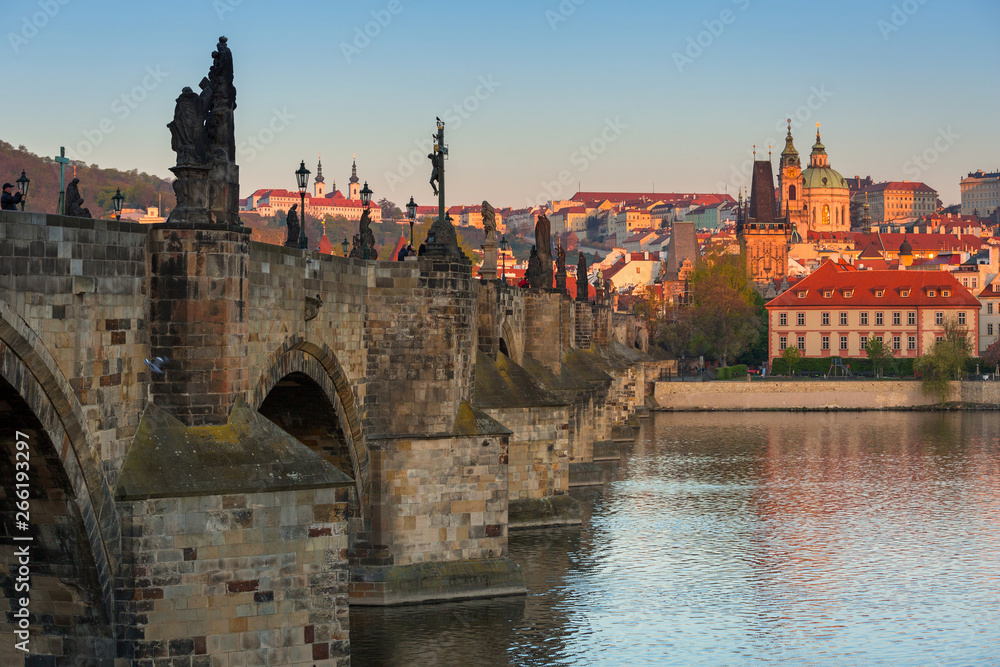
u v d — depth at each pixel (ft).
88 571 128.47
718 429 616.80
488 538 225.97
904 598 243.19
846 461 472.03
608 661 196.54
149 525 130.41
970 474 432.25
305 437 205.67
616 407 560.20
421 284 218.79
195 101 139.44
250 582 134.51
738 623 221.87
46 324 119.34
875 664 199.00
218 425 138.62
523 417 307.37
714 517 336.70
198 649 132.67
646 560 274.77
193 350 138.10
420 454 220.23
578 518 315.99
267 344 161.07
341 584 138.41
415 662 192.13
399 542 220.02
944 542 302.25
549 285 376.89
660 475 428.56
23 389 117.19
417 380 220.02
